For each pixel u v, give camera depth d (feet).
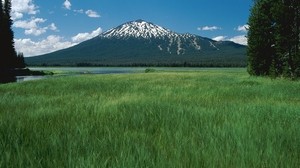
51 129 21.18
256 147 16.90
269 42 135.44
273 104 38.93
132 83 87.04
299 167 14.49
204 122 24.21
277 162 14.74
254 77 130.52
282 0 114.93
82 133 19.47
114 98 43.93
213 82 89.15
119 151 15.90
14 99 42.04
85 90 62.75
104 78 126.00
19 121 23.29
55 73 337.72
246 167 14.05
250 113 29.58
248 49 144.05
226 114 28.09
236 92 53.72
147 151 15.62
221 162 14.57
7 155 14.74
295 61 109.09
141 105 32.86
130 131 20.83
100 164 13.79
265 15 134.72
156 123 23.86
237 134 19.47
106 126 21.70
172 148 16.78
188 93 50.75
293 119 26.91
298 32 112.78
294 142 18.48
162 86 70.23
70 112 28.66
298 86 69.92
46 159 14.84
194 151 16.01
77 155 15.06
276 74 121.39
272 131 21.01
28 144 17.57
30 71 303.27
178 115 26.91
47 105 35.76
